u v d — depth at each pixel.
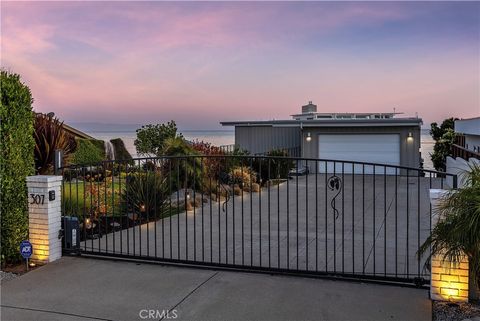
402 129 16.78
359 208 9.20
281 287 4.05
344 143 17.45
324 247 5.91
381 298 3.74
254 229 7.11
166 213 8.19
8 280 4.38
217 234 6.74
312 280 4.22
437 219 3.51
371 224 7.47
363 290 3.94
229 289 4.02
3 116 4.73
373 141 17.12
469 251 3.20
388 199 10.45
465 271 3.56
